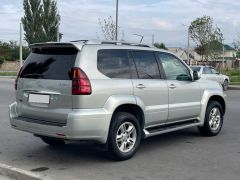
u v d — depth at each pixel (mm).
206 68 24516
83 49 6820
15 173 6410
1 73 50656
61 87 6746
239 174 6484
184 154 7715
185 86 8500
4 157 7531
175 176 6391
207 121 9156
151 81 7750
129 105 7297
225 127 10586
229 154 7707
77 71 6633
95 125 6680
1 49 74812
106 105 6863
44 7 58844
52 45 7105
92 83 6707
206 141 8844
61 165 7016
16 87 7562
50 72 6992
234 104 16094
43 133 6875
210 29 45500
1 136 9297
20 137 9195
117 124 7027
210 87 9289
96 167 6883
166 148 8188
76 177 6363
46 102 6918
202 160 7289
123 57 7398
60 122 6766
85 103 6621
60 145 8391
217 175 6430
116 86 7043
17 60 71125
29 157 7527
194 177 6336
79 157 7508
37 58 7355
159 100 7879
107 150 7086
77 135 6574
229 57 71750
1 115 12438
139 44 7902
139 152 7859
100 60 6984
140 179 6262
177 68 8531
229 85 28859
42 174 6504
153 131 7855
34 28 58594
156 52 8133
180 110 8359
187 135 9484
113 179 6270
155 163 7105
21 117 7395
